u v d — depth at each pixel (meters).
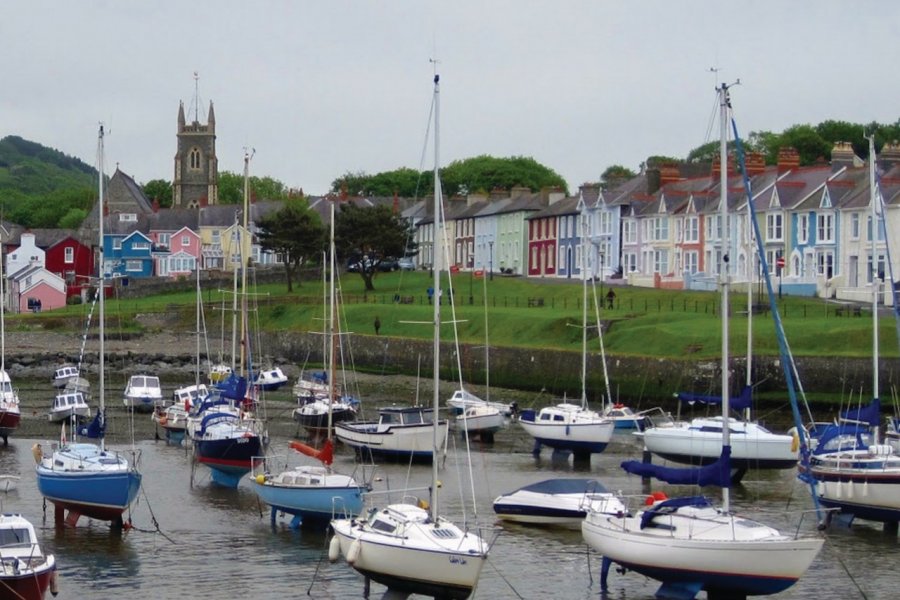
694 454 58.34
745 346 85.12
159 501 51.34
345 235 137.75
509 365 98.56
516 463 63.34
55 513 46.25
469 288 134.50
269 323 130.00
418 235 180.62
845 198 108.12
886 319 88.38
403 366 108.31
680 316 99.25
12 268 170.62
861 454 48.97
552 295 123.44
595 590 38.25
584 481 48.16
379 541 35.94
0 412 66.06
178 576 39.25
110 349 122.62
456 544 35.78
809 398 81.00
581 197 139.38
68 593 37.19
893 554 43.12
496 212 160.00
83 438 69.56
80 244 169.88
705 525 36.78
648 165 151.38
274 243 139.62
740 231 116.25
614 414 78.00
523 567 40.91
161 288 153.88
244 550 42.72
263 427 59.91
